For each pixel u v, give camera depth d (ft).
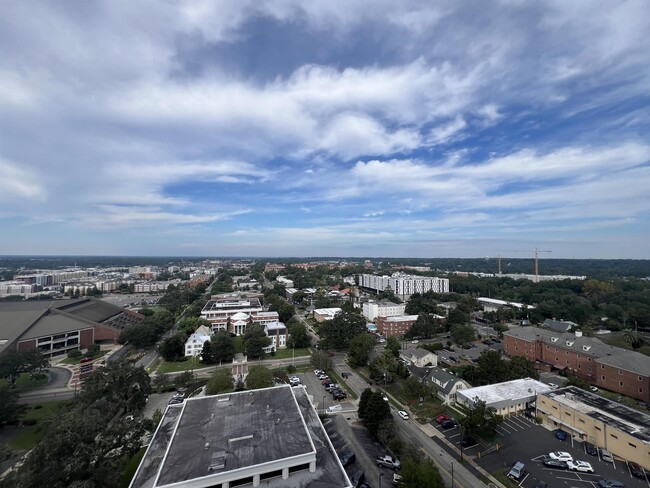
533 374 287.07
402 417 237.25
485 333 479.82
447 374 280.92
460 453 193.36
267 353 407.23
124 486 157.48
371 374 314.96
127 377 248.52
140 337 416.87
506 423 226.99
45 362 322.34
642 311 490.49
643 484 164.45
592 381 298.56
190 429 155.53
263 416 167.73
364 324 449.89
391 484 169.27
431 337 476.54
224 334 396.16
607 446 192.34
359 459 191.01
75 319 449.89
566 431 215.51
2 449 156.87
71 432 147.23
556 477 170.91
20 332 394.11
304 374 335.47
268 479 133.39
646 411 236.22
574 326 440.04
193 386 296.51
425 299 643.86
